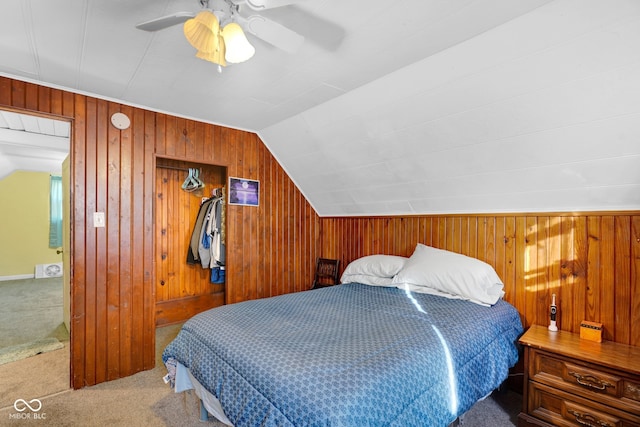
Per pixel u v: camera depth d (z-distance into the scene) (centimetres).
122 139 263
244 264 340
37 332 349
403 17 156
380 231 346
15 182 634
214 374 160
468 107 207
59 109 236
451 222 287
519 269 245
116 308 258
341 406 114
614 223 203
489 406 219
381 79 222
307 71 212
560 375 186
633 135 170
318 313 213
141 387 243
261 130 342
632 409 161
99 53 190
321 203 392
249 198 344
